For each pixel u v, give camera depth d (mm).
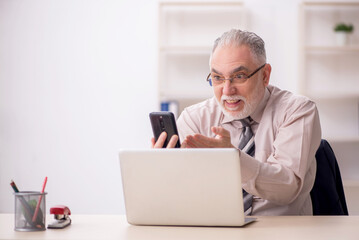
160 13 4191
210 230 1354
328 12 4281
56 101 4484
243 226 1419
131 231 1344
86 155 4453
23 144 4496
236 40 1955
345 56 4266
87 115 4461
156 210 1429
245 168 1644
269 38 4328
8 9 4535
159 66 4160
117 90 4453
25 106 4504
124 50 4457
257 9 4332
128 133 4430
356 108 4266
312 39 4285
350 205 4164
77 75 4484
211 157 1361
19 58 4523
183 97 4285
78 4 4500
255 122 2084
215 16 4344
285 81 4305
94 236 1262
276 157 1865
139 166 1418
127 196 1443
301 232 1312
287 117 1977
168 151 1390
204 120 2197
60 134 4473
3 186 4484
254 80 1972
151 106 4434
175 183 1398
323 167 2086
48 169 4469
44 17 4520
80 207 4438
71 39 4500
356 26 4277
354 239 1204
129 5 4465
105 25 4480
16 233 1311
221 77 1981
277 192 1727
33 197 1351
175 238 1229
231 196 1369
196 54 4344
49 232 1327
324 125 4270
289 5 4328
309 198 2057
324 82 4270
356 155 4250
